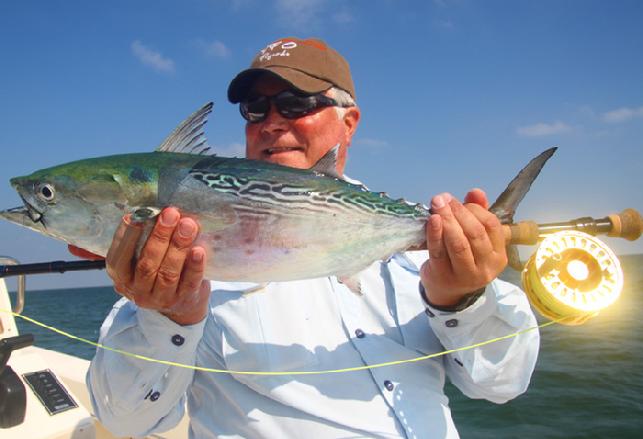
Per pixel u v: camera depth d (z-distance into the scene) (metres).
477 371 0.60
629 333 3.04
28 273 0.54
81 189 0.52
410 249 0.59
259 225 0.53
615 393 1.93
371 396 0.58
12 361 0.81
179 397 0.58
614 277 0.51
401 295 0.65
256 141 0.72
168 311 0.51
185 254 0.46
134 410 0.56
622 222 0.54
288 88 0.69
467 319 0.56
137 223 0.46
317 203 0.55
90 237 0.53
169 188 0.51
